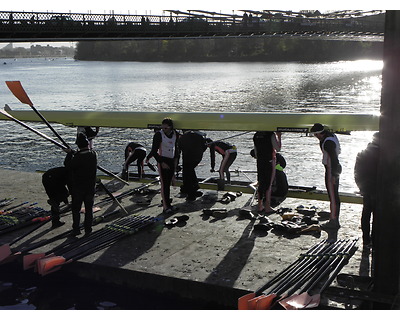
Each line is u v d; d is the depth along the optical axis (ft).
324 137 20.68
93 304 16.14
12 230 21.63
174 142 23.31
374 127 24.97
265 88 212.02
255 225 20.75
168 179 23.41
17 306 16.03
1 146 72.79
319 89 198.08
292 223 20.90
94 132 31.48
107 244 19.42
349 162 54.75
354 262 17.12
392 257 14.30
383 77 14.01
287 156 59.41
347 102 139.23
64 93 195.83
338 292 14.87
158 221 21.94
